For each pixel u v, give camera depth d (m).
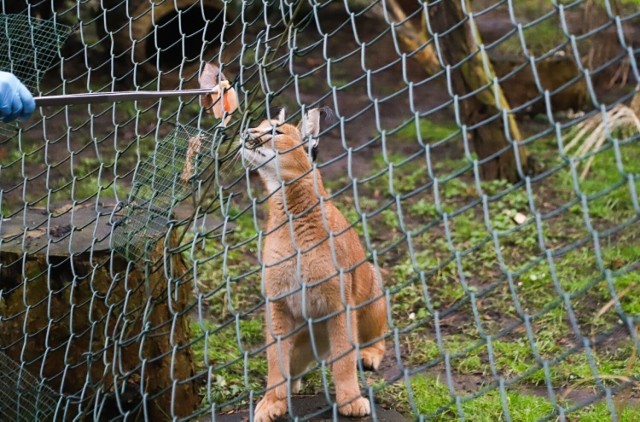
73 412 4.63
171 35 10.57
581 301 6.35
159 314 4.77
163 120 4.05
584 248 7.12
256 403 4.81
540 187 8.64
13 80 3.71
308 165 4.55
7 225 5.07
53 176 8.76
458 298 6.61
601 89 10.91
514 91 10.53
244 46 3.78
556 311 6.15
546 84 10.49
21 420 4.34
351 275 4.70
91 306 4.01
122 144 9.53
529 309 6.35
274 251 4.59
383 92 12.08
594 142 6.16
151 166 4.09
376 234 7.97
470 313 6.38
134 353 4.78
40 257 4.68
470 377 5.39
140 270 4.67
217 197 3.71
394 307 6.56
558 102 10.60
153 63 10.43
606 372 5.18
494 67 10.51
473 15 2.79
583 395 5.05
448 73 2.79
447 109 11.34
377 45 13.52
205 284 6.90
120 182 8.64
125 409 4.88
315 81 12.33
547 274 6.72
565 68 10.45
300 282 3.08
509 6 2.68
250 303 6.69
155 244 3.97
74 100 3.76
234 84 3.76
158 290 4.71
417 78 12.58
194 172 3.76
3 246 4.78
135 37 10.14
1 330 4.78
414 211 8.35
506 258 7.24
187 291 5.02
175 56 10.61
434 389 5.09
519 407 4.83
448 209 8.39
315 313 4.62
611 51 10.64
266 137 4.42
